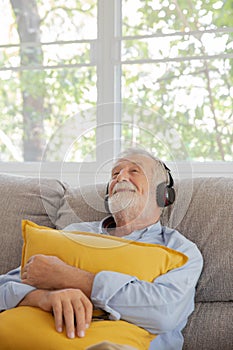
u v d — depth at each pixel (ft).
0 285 6.29
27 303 5.78
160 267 5.99
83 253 6.06
